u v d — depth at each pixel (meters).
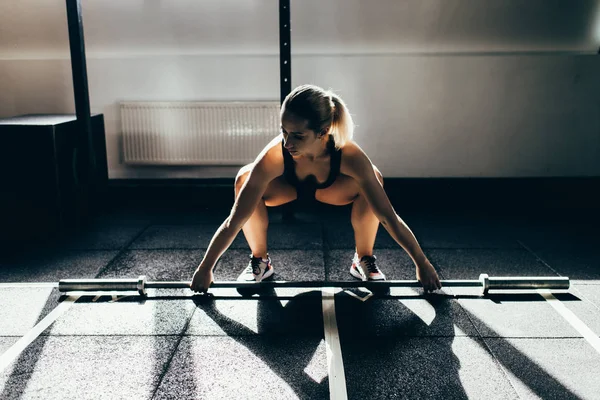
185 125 3.92
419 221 3.33
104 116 4.00
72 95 3.94
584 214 3.44
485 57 3.83
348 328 1.95
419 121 3.95
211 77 3.92
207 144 3.95
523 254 2.73
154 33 3.86
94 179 3.37
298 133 1.62
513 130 3.96
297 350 1.80
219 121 3.90
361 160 1.86
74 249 2.85
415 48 3.83
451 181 4.03
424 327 1.95
